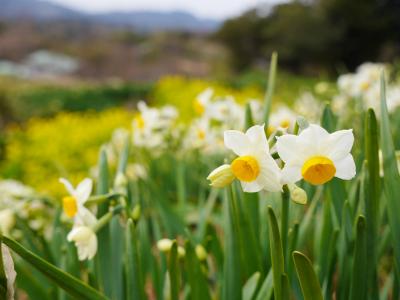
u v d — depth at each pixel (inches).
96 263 16.9
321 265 15.8
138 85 176.1
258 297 14.8
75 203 15.3
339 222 15.4
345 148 11.5
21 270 16.2
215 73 328.2
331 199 15.4
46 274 12.6
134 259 14.7
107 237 16.3
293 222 15.1
